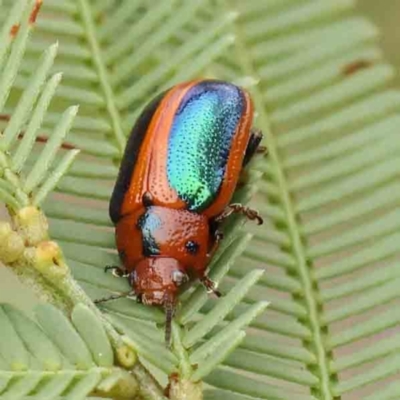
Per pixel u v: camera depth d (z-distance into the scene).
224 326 0.07
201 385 0.07
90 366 0.07
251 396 0.07
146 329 0.07
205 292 0.07
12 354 0.07
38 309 0.07
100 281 0.07
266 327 0.07
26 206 0.07
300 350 0.07
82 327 0.07
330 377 0.07
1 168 0.07
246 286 0.07
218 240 0.08
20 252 0.07
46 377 0.07
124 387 0.07
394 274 0.07
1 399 0.07
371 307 0.07
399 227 0.07
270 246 0.08
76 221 0.07
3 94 0.07
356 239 0.07
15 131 0.07
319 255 0.07
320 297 0.07
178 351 0.07
